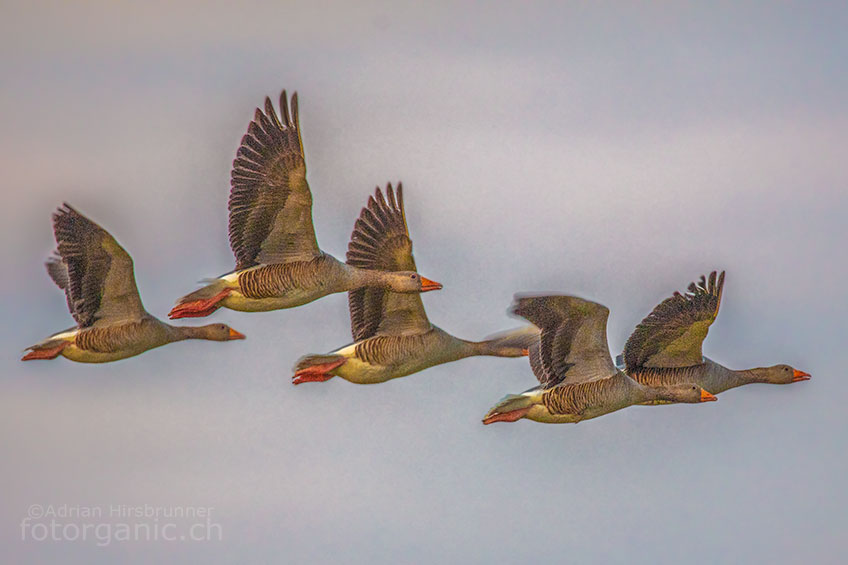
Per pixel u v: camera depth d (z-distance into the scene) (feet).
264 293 69.41
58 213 69.00
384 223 73.46
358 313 72.43
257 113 68.23
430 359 73.31
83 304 70.54
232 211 68.85
